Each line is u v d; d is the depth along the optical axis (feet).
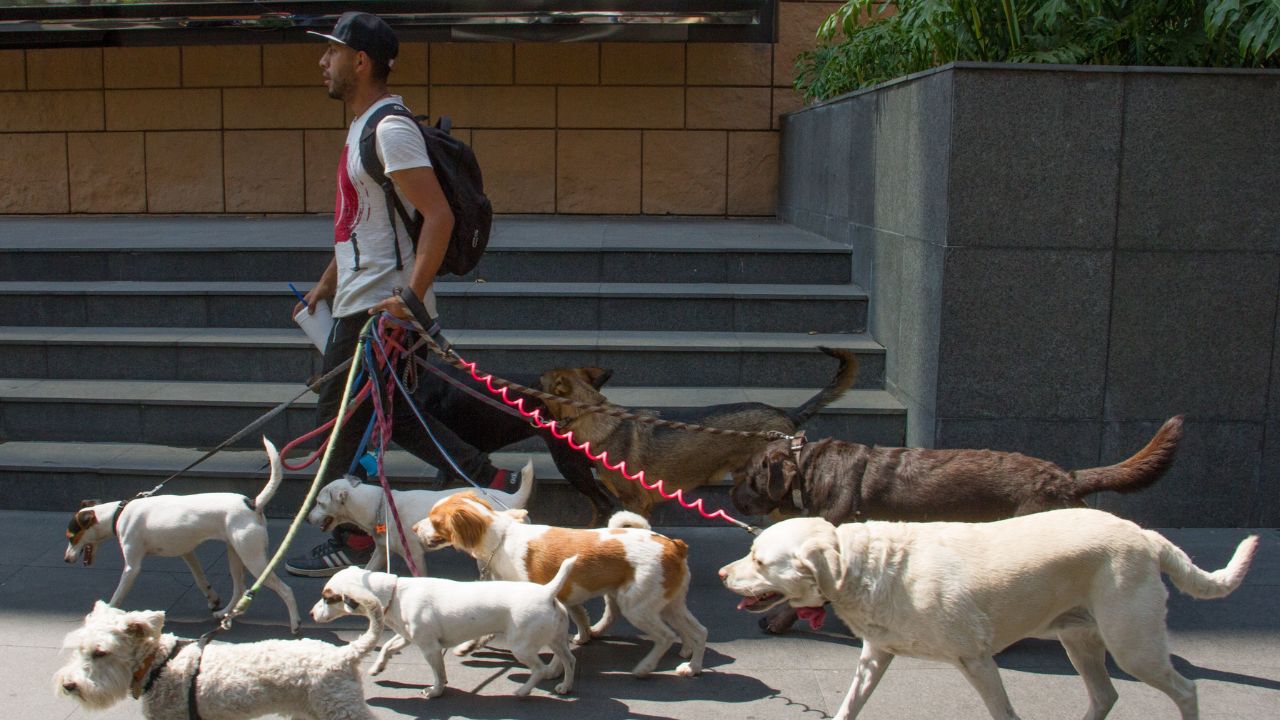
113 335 19.21
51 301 20.13
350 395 13.23
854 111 21.01
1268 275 15.52
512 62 28.84
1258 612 13.25
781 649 12.38
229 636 12.54
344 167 13.15
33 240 22.88
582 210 29.37
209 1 27.02
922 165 16.44
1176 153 15.25
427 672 11.75
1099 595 9.45
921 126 16.49
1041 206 15.31
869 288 19.86
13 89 29.45
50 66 29.30
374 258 13.17
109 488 16.47
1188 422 15.85
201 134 29.35
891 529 9.74
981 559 9.36
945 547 9.49
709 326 20.02
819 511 12.42
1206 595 9.70
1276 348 15.69
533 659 10.96
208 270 21.66
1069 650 10.48
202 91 29.19
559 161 29.19
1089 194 15.31
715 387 18.58
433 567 14.58
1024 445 15.85
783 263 21.38
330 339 13.69
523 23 26.55
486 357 18.56
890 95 18.34
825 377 18.66
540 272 21.56
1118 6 16.80
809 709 10.96
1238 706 10.98
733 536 15.89
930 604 9.27
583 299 19.97
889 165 18.40
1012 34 16.55
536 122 29.07
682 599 11.62
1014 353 15.62
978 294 15.48
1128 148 15.23
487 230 13.46
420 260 12.48
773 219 29.43
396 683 11.47
